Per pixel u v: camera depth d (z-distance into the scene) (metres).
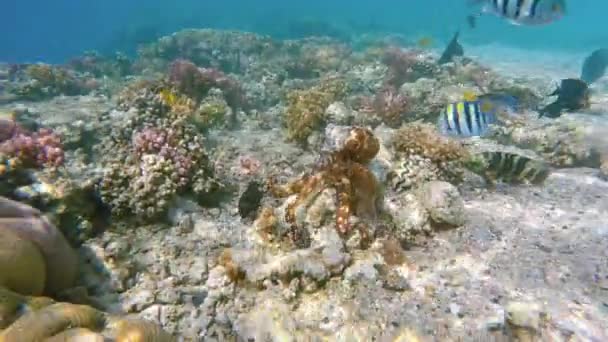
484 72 2.43
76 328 0.45
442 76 2.36
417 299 0.65
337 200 0.76
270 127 1.59
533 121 1.70
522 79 2.64
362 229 0.75
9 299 0.47
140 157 0.92
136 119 1.12
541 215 0.93
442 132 0.89
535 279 0.70
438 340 0.58
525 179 1.10
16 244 0.52
